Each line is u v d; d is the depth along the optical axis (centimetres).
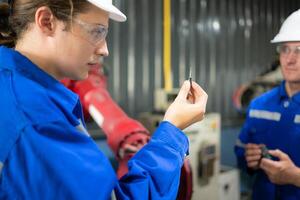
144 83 260
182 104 80
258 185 156
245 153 158
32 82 62
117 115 129
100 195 61
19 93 60
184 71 279
